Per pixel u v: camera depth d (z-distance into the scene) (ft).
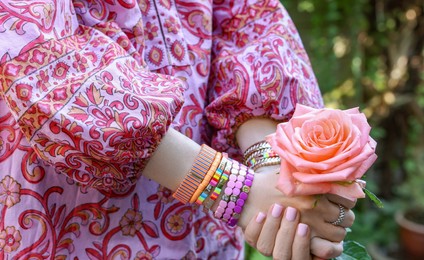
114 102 2.13
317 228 2.26
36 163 2.45
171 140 2.34
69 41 2.34
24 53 2.09
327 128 2.12
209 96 2.98
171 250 2.76
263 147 2.61
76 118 2.07
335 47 8.86
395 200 8.89
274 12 2.98
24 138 2.45
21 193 2.46
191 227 2.83
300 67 2.90
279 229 2.26
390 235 8.32
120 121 2.11
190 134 2.79
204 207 2.50
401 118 8.86
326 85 8.87
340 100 8.96
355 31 8.66
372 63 8.82
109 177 2.25
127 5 2.57
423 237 7.75
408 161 9.12
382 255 8.04
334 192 2.08
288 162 2.12
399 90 8.79
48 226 2.50
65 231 2.56
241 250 3.36
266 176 2.36
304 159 2.08
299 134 2.13
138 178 2.63
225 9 3.06
